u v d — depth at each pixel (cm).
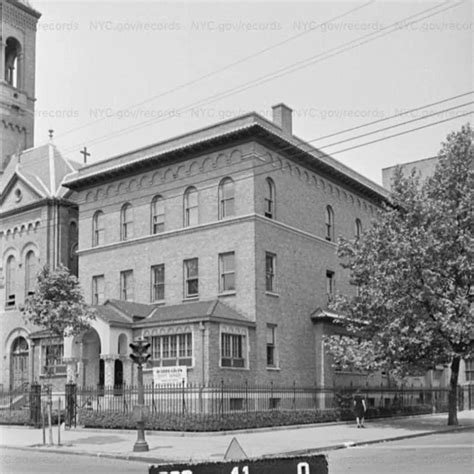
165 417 2681
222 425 2619
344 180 4212
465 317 2827
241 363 3244
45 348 3897
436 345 2981
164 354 3250
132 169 3888
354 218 4350
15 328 4438
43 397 3656
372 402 3950
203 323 3108
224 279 3472
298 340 3650
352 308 3180
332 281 4050
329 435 2575
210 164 3594
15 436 2697
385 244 3027
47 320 2739
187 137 3725
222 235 3491
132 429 2758
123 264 3888
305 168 3872
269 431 2780
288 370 3534
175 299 3622
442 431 2806
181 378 3089
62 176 4666
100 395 3116
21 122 5391
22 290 4469
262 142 3497
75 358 3438
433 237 2914
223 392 2861
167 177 3772
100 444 2328
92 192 4122
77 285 2919
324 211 4031
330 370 3775
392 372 3022
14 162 5062
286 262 3619
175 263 3656
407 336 2867
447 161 3152
